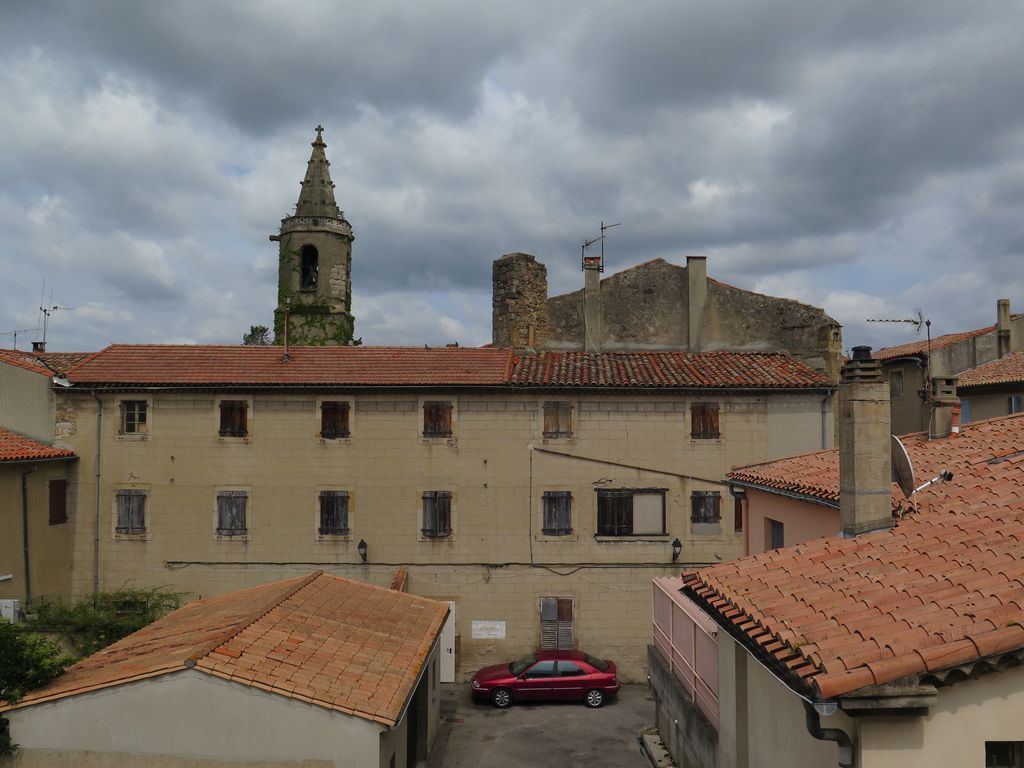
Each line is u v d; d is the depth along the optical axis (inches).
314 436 986.1
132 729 467.8
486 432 988.6
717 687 480.7
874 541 389.7
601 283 1167.0
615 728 806.5
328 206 1573.6
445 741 772.0
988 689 258.1
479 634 976.3
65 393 990.4
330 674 518.6
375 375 995.3
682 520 984.3
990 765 265.0
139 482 987.3
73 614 840.3
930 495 429.4
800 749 330.3
